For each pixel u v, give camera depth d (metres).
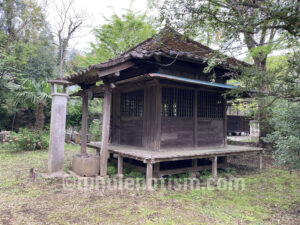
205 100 7.08
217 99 7.43
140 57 5.25
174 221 3.45
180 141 6.38
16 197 4.27
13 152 9.16
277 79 3.97
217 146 7.34
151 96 6.22
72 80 6.52
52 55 16.03
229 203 4.36
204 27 4.28
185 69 6.58
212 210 3.96
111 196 4.48
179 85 6.39
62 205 3.95
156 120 5.98
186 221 3.46
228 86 6.29
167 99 6.18
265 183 5.83
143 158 5.00
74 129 13.87
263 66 9.44
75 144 12.17
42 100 10.77
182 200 4.43
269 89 4.16
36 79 14.50
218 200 4.51
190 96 6.72
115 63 5.23
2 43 13.95
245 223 3.46
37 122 11.45
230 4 3.65
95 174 5.88
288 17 3.06
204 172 6.67
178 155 5.39
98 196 4.45
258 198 4.70
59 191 4.68
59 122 5.82
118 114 7.64
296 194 4.98
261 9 3.29
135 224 3.30
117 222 3.35
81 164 5.75
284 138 4.02
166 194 4.77
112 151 6.21
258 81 4.09
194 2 3.77
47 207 3.85
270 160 8.84
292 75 3.81
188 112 6.64
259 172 7.11
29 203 4.00
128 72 6.99
